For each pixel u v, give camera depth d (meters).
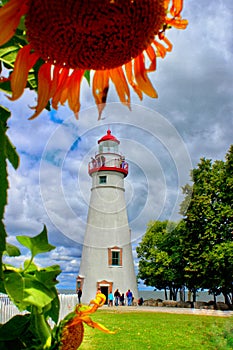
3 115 1.22
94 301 1.33
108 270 34.59
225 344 15.33
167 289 44.09
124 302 34.81
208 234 34.44
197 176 35.69
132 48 1.04
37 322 1.25
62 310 14.20
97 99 1.17
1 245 0.90
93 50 1.01
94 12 0.94
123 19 0.97
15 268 1.17
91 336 15.83
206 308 35.69
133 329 19.11
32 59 1.05
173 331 18.84
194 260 35.78
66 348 1.28
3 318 10.07
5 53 1.31
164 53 1.13
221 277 34.16
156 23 1.05
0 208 0.91
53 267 1.22
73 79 1.15
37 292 1.13
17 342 1.28
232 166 35.22
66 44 0.99
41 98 1.09
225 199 35.09
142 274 43.25
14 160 1.09
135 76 1.13
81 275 35.06
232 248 33.19
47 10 0.96
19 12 0.98
